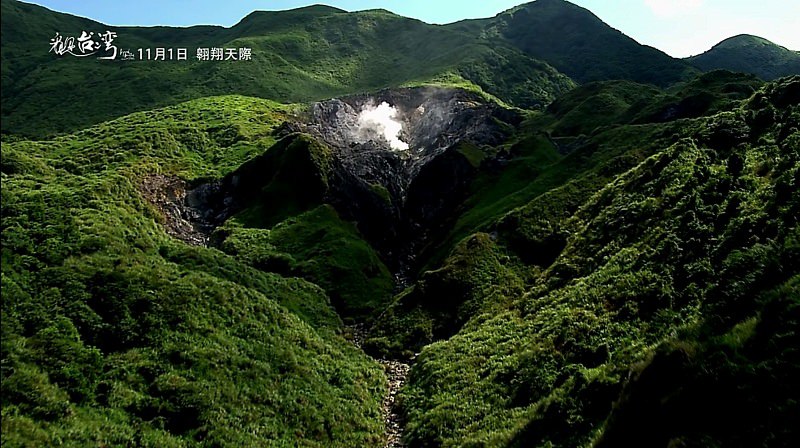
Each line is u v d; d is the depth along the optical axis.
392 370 43.94
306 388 33.44
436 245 75.56
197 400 26.80
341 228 76.25
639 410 16.70
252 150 103.25
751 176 36.38
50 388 23.23
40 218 42.12
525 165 88.44
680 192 40.53
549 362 29.97
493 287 51.88
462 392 32.66
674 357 17.12
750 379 14.69
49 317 28.19
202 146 105.50
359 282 63.78
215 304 37.66
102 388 25.30
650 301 30.08
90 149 89.06
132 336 29.88
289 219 77.25
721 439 13.70
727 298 20.06
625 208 45.88
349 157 97.06
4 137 118.38
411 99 153.75
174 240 61.72
